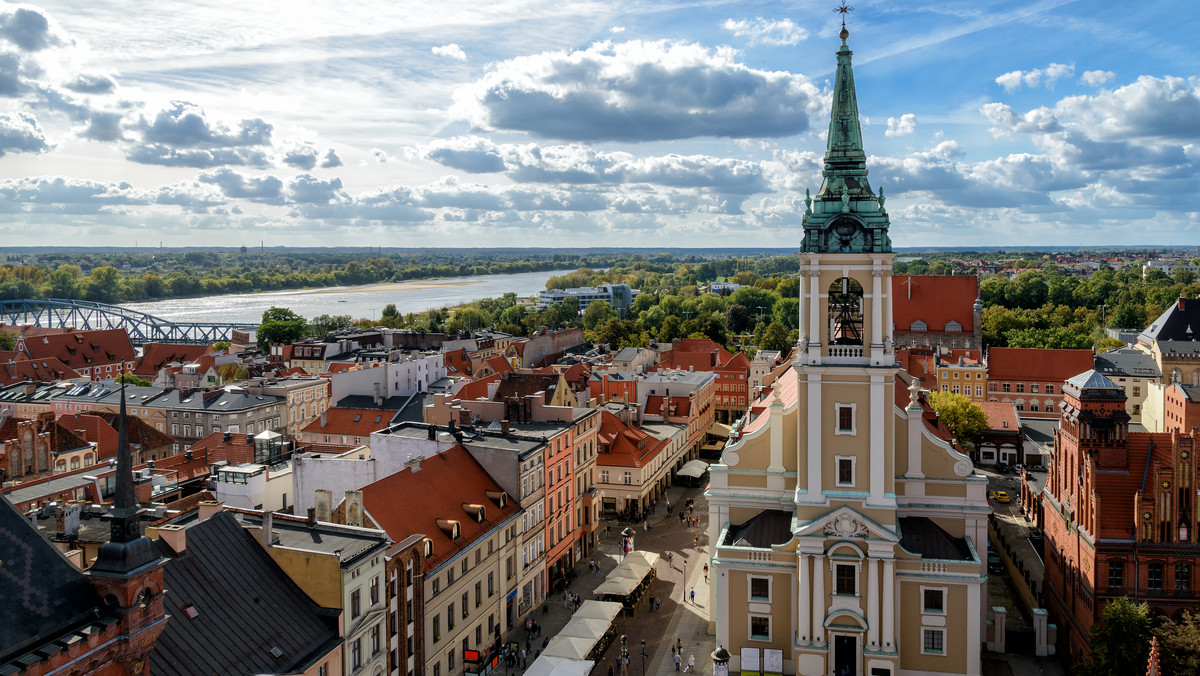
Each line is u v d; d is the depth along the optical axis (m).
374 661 61.19
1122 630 63.88
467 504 82.94
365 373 152.75
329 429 144.88
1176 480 69.12
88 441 124.12
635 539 116.19
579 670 69.94
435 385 161.62
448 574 74.19
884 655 71.44
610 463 124.81
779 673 74.62
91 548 60.16
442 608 73.06
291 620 55.12
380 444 92.75
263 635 52.78
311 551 57.62
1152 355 191.12
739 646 76.50
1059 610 80.19
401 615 66.31
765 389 137.75
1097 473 73.62
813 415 72.31
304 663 53.16
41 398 166.38
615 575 90.19
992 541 110.38
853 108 72.38
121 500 37.91
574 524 106.31
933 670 72.56
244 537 58.19
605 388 162.62
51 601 35.34
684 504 132.75
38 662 33.22
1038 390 187.88
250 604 54.06
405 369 158.38
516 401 107.81
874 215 70.88
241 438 120.50
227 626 51.56
